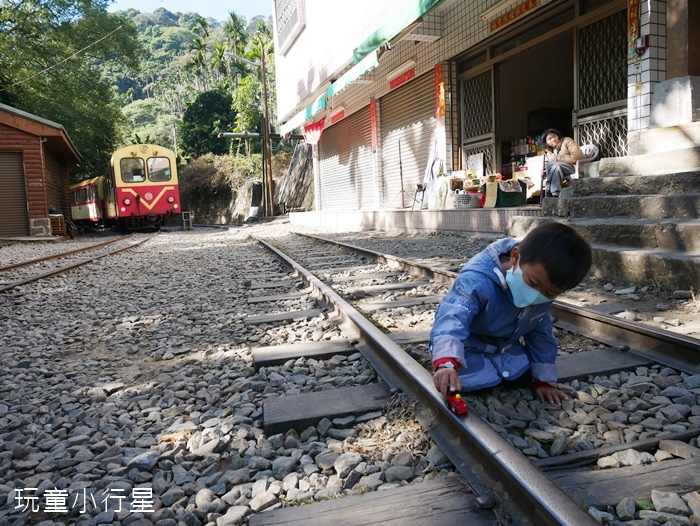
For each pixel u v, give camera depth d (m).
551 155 8.44
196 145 54.81
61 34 28.17
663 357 2.89
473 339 2.42
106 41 29.22
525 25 10.26
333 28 16.92
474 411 2.17
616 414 2.25
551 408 2.37
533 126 12.28
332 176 22.36
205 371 3.38
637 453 1.90
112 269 9.27
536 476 1.56
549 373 2.43
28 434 2.58
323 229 17.77
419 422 2.27
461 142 12.98
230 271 8.14
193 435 2.42
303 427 2.42
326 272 6.96
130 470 2.16
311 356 3.41
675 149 5.97
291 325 4.39
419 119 14.35
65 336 4.57
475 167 12.32
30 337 4.57
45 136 19.34
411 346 3.45
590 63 8.95
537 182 10.20
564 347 3.33
